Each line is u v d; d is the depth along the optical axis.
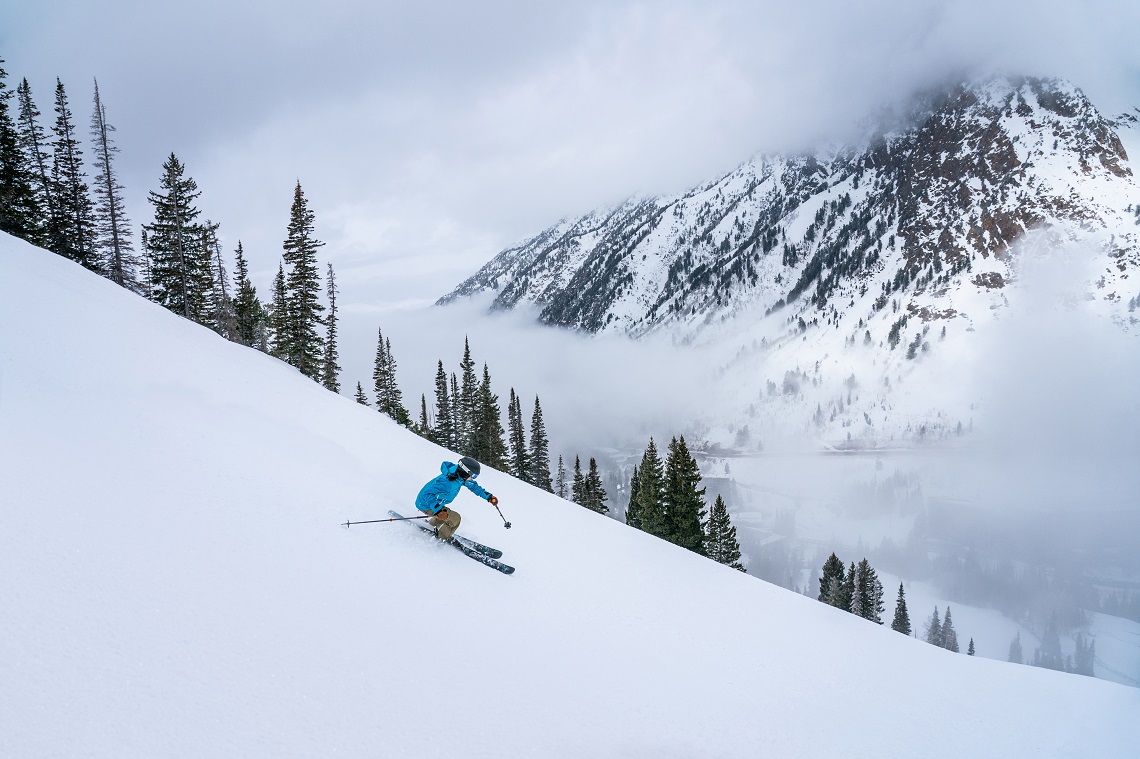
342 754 3.58
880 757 5.39
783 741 5.31
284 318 48.75
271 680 4.11
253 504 7.24
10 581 4.18
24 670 3.43
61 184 41.19
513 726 4.41
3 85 36.34
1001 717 6.83
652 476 52.44
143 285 44.06
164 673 3.83
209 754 3.27
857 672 7.62
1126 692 8.12
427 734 4.01
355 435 13.12
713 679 6.44
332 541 6.96
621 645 6.75
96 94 41.41
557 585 8.15
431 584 6.71
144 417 8.97
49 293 14.34
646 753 4.55
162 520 6.01
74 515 5.45
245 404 11.94
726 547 51.53
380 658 4.83
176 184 43.28
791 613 9.80
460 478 8.23
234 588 5.18
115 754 3.07
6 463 5.96
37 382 8.70
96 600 4.33
